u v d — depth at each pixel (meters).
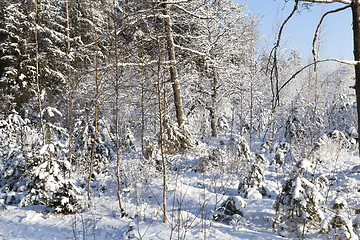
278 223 4.25
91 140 8.62
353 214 4.54
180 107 11.73
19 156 6.86
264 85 17.97
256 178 6.38
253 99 16.45
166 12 10.57
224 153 9.09
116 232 4.29
